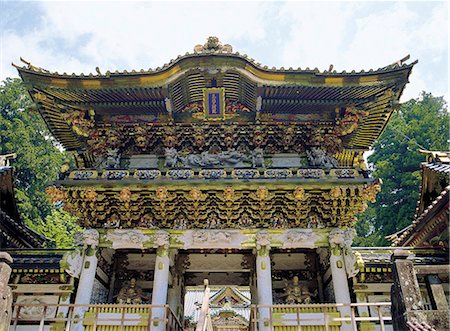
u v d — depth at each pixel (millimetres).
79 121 17766
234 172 16266
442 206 17031
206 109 18062
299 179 15781
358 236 39844
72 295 15852
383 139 38812
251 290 19078
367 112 17719
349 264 15633
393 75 16297
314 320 14242
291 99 17641
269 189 15898
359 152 20109
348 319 12953
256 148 18109
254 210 16547
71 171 16438
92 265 15773
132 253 19234
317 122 18312
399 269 10758
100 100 17578
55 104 17500
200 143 18125
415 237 20609
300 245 16234
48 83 16406
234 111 18406
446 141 34906
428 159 21562
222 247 16234
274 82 16500
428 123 36188
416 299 10203
